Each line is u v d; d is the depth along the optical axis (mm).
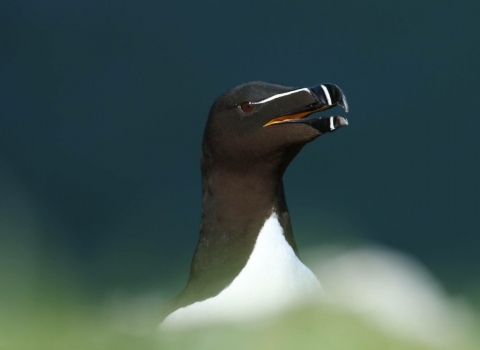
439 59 26375
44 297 7652
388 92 25688
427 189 23078
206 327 5660
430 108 25141
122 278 11000
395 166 23656
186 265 12555
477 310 6836
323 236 14297
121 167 24781
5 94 27188
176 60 27453
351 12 27391
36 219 15305
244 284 7062
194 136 26000
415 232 20953
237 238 7258
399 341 5328
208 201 7418
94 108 26734
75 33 28359
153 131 25938
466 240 20672
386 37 26875
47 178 24469
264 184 7305
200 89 27000
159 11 28297
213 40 27812
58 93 27188
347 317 5441
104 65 27734
